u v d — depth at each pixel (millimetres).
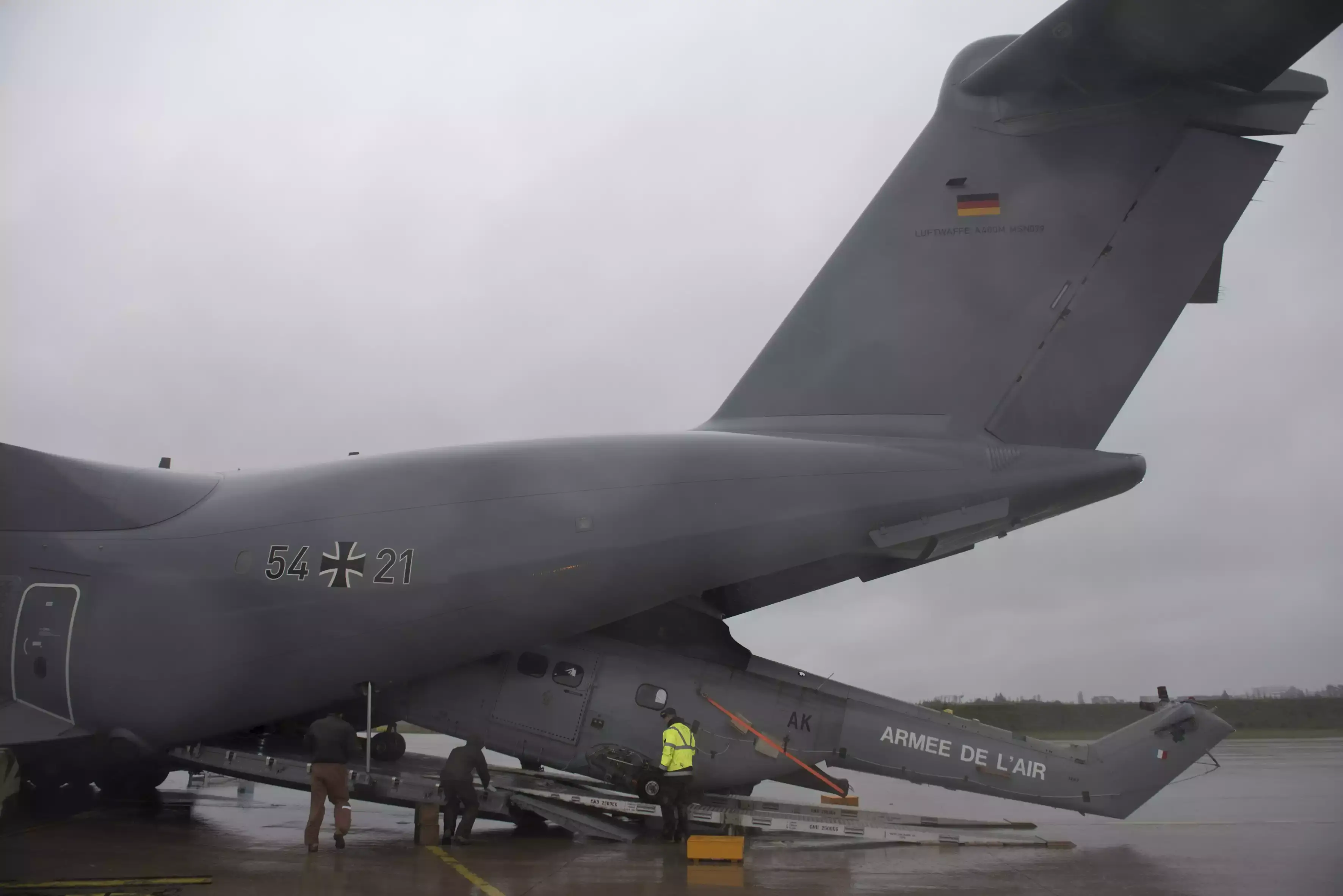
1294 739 30422
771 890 6367
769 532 8516
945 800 14812
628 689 9305
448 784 8375
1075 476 8656
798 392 9352
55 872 6953
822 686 9430
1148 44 8312
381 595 8625
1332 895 6180
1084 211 9055
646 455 8805
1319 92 8922
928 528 8609
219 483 9688
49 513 9453
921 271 9258
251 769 9242
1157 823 10641
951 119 9430
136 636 8898
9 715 9016
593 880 6691
